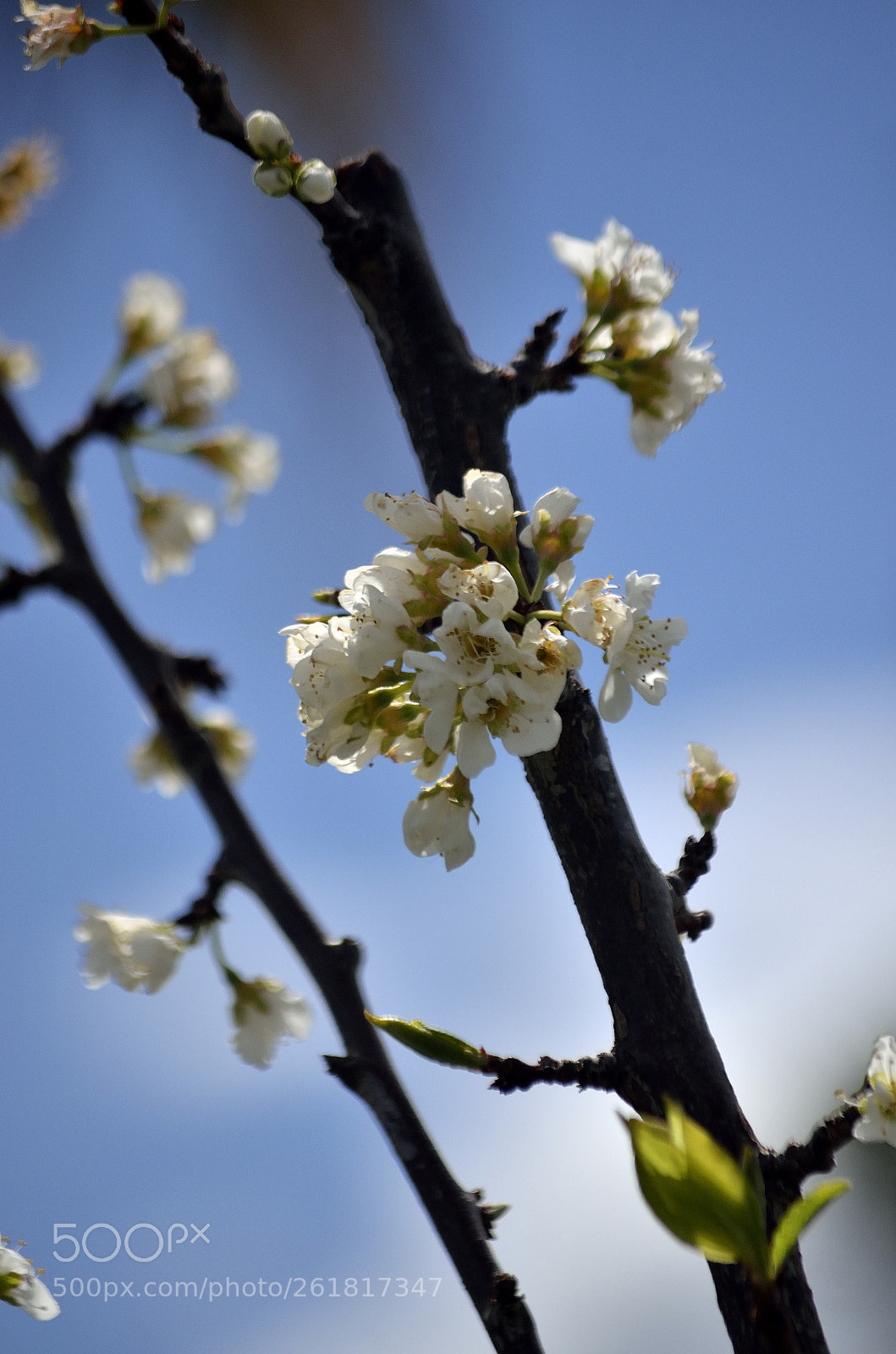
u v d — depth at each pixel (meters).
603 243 0.81
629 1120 0.71
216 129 0.78
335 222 0.77
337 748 0.76
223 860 0.84
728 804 0.78
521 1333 0.76
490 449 0.77
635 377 0.81
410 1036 0.74
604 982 0.75
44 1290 0.82
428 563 0.75
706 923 0.77
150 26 0.78
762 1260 0.71
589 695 0.76
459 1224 0.78
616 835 0.75
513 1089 0.74
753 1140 0.75
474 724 0.75
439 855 0.76
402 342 0.78
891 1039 0.75
